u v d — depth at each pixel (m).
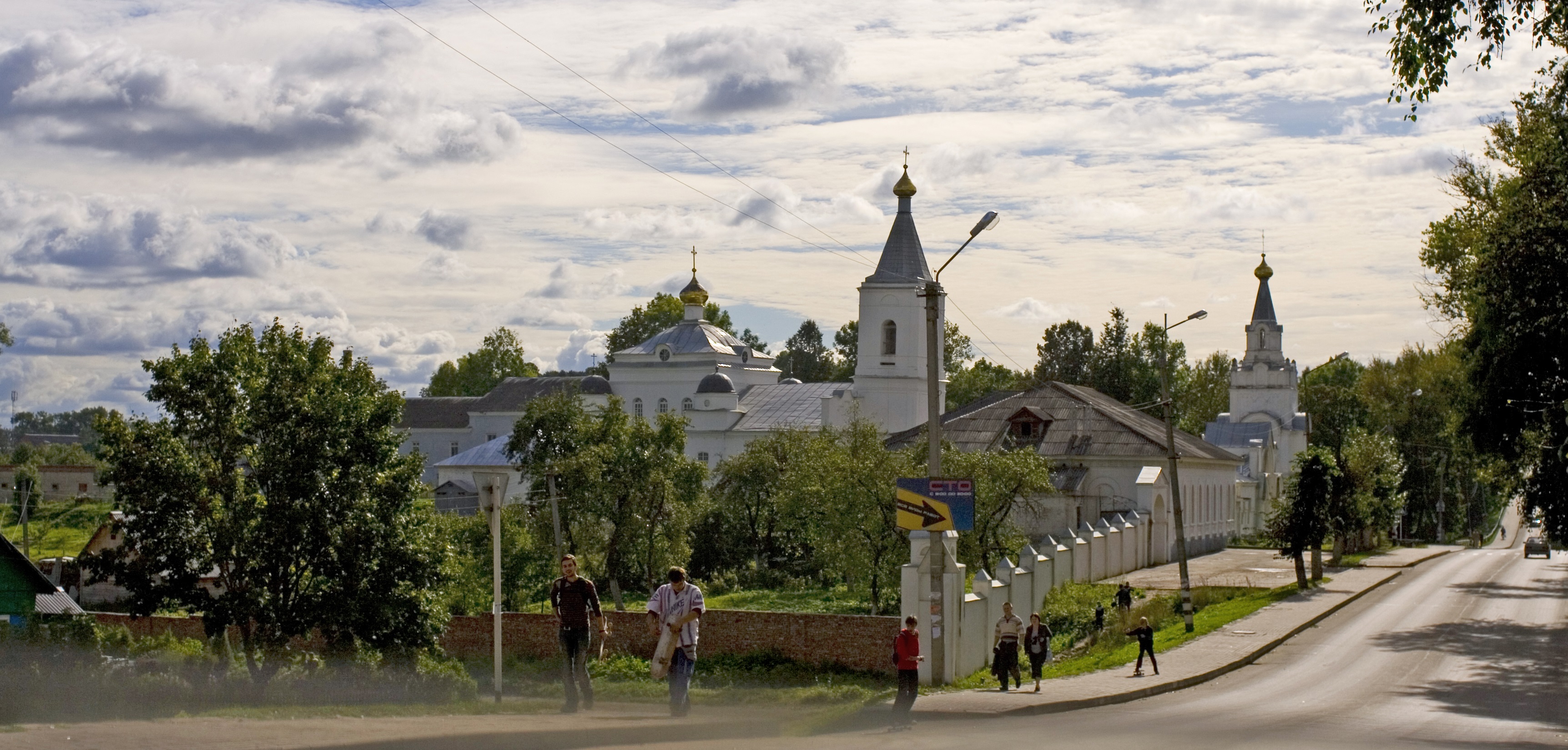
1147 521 66.12
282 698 19.11
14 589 30.53
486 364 175.00
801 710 24.33
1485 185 42.56
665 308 153.12
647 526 54.97
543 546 54.41
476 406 117.94
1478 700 26.25
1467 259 42.09
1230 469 84.19
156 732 13.16
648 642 41.53
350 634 28.73
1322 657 34.75
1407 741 19.30
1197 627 40.84
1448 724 22.25
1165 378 41.59
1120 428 70.19
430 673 24.58
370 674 23.38
